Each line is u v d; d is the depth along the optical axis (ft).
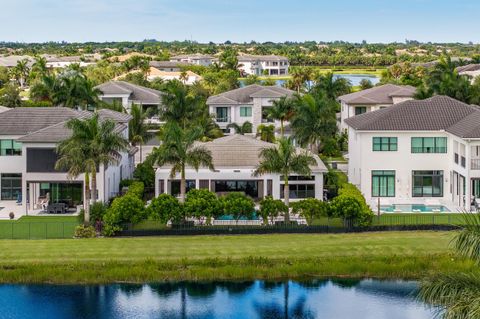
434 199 272.51
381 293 184.24
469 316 90.89
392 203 270.87
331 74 456.45
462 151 257.55
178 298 183.11
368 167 273.33
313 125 315.17
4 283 189.67
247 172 263.70
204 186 265.54
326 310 174.91
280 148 236.02
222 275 193.06
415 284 189.37
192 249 208.33
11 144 274.98
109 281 190.80
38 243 214.07
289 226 227.61
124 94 437.17
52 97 384.06
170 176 243.60
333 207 227.20
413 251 205.46
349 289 187.62
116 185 279.69
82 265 195.42
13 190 277.23
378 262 196.95
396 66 650.84
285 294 185.26
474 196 254.27
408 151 272.92
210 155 244.83
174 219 224.74
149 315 172.24
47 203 260.21
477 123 254.88
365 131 271.28
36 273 190.70
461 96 385.09
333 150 357.20
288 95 432.25
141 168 287.69
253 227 227.20
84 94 381.60
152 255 203.21
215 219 235.20
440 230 228.84
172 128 241.55
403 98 394.11
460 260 194.70
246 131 401.08
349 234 225.35
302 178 265.75
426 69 643.04
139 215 222.07
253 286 190.70
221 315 172.24
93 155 230.68
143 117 338.95
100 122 278.46
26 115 282.56
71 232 226.79
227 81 603.26
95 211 230.48
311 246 211.00
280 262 198.59
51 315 170.71
